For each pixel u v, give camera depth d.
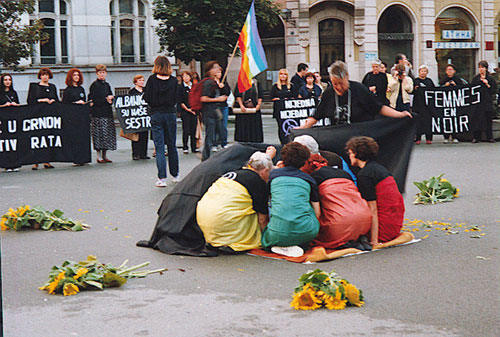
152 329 4.85
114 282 5.91
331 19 36.59
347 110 8.05
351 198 6.95
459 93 17.23
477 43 40.25
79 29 31.70
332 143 7.97
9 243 7.68
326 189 6.96
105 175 13.18
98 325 4.95
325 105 8.23
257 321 4.98
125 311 5.25
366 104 8.04
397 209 7.13
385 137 7.98
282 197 6.72
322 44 36.72
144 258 6.91
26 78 30.27
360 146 7.09
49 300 5.56
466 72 40.47
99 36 32.16
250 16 13.62
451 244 7.18
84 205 9.97
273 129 23.70
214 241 6.98
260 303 5.39
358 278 6.02
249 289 5.77
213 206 6.96
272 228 6.78
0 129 14.30
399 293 5.57
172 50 29.67
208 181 7.25
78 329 4.87
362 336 4.63
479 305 5.23
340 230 6.87
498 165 12.98
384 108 8.00
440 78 39.78
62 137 14.88
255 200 6.99
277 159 7.93
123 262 6.78
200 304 5.39
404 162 7.96
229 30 28.88
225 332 4.76
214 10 28.70
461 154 14.88
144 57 33.97
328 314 5.09
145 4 33.72
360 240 7.00
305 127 8.36
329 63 36.84
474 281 5.86
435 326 4.80
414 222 8.22
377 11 36.84
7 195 11.04
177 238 7.19
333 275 5.44
